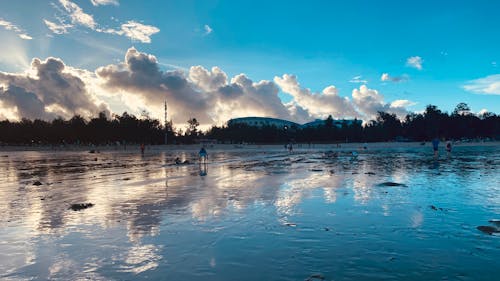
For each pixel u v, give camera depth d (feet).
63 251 21.70
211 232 25.70
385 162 101.91
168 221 29.35
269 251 21.20
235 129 571.28
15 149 323.78
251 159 132.87
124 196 43.06
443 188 46.03
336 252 20.88
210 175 69.26
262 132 536.83
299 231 25.68
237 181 57.88
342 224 27.61
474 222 27.81
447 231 25.25
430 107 504.43
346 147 318.65
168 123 469.57
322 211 32.55
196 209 34.27
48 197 42.96
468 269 18.03
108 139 416.67
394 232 25.12
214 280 16.97
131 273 17.99
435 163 93.97
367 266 18.56
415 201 37.01
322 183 52.80
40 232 26.27
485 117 509.76
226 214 31.81
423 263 18.92
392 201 37.09
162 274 17.80
